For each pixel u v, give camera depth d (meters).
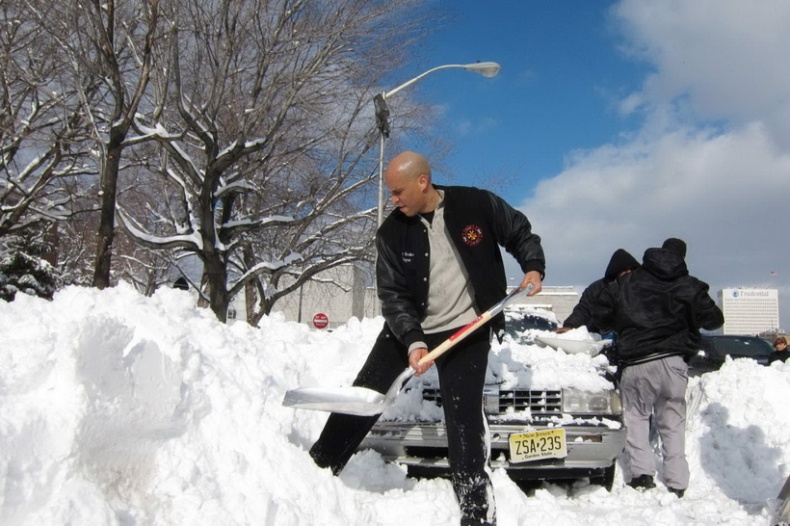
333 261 22.23
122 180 22.73
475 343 3.28
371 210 21.59
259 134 18.33
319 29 16.89
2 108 17.33
